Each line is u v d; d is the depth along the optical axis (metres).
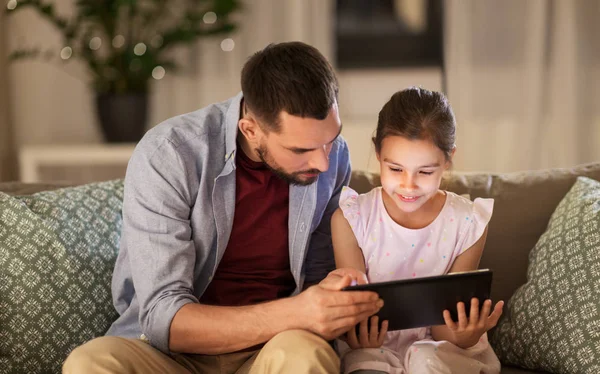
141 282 1.47
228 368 1.56
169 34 3.34
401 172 1.52
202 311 1.39
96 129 3.70
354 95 3.88
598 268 1.59
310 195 1.63
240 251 1.62
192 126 1.59
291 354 1.27
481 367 1.53
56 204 1.71
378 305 1.37
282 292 1.67
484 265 1.83
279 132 1.43
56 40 3.58
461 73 3.61
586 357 1.52
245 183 1.60
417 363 1.48
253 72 1.46
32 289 1.59
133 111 3.38
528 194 1.89
